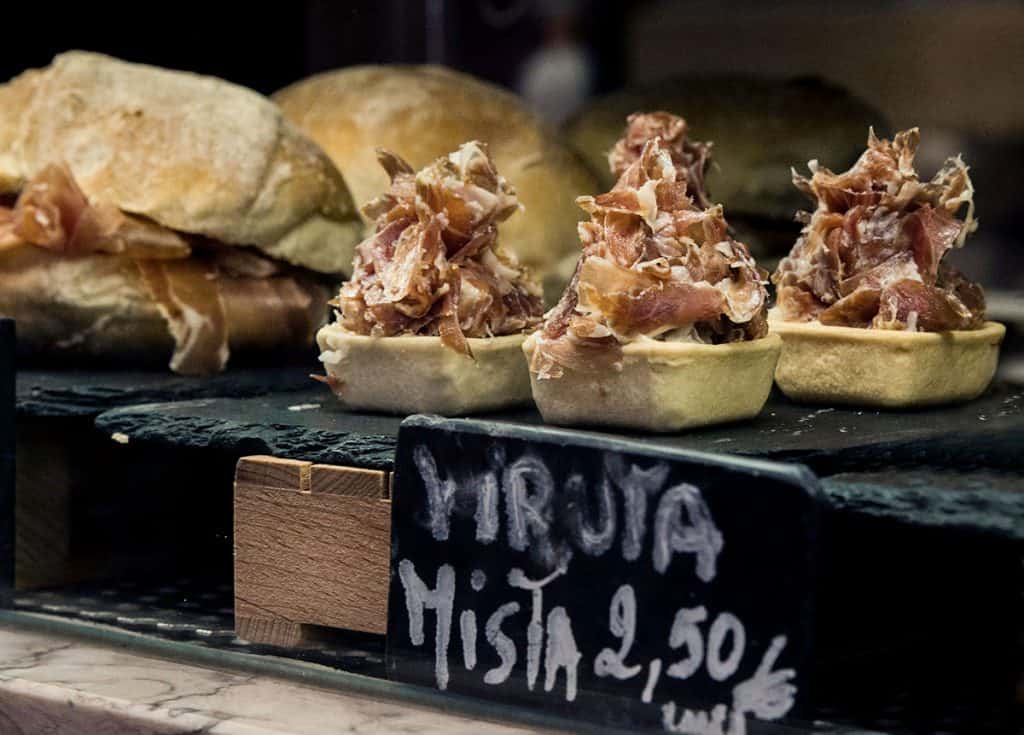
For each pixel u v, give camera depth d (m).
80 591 1.67
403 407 1.53
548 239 2.00
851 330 1.51
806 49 2.01
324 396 1.70
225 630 1.50
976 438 1.34
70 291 1.82
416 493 1.31
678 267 1.39
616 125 2.08
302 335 1.92
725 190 1.99
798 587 1.14
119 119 1.87
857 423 1.45
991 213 1.87
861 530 1.36
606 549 1.22
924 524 1.17
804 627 1.13
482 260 1.56
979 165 1.88
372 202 1.58
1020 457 1.29
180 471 1.77
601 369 1.39
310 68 2.24
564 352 1.40
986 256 1.87
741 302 1.41
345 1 2.22
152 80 1.93
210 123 1.87
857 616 1.37
